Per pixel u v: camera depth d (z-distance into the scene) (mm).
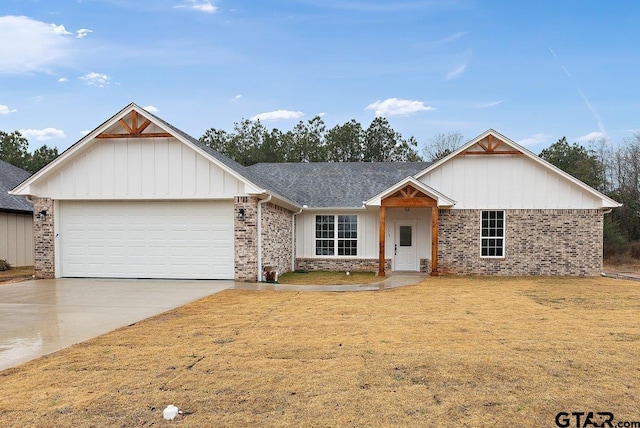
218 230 14648
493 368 5512
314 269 19188
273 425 3930
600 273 16922
